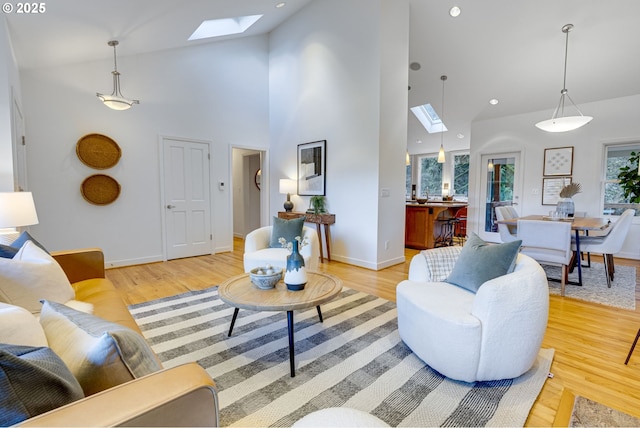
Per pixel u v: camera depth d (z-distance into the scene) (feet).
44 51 10.94
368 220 13.96
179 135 16.02
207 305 9.61
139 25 11.18
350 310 9.23
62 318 3.18
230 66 17.78
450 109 21.01
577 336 7.64
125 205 14.47
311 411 5.03
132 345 2.73
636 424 4.80
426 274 7.52
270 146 19.61
